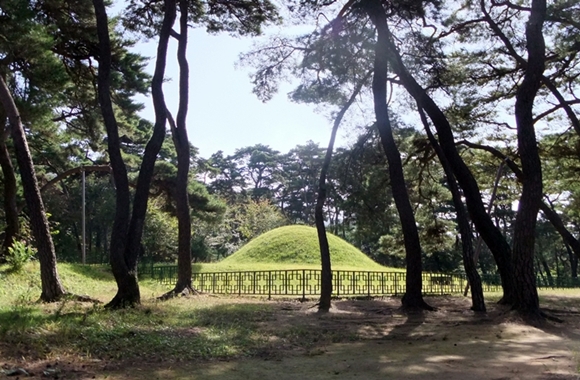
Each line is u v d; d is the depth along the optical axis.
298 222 67.44
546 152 23.53
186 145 19.30
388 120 17.39
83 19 20.25
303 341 10.34
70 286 18.33
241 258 31.47
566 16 19.12
